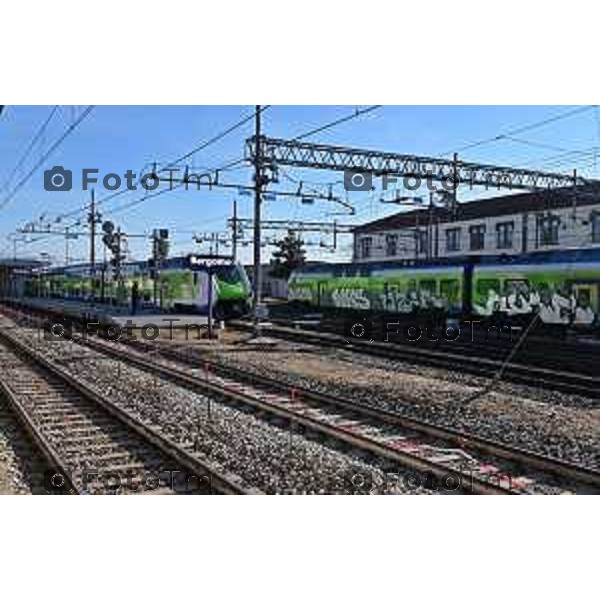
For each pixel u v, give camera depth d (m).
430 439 11.45
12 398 14.23
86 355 22.84
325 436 11.58
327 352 24.23
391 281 40.09
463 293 34.56
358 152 32.09
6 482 9.29
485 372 18.50
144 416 13.02
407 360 21.81
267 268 85.56
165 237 51.25
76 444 11.14
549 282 29.69
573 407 14.18
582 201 48.00
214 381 17.08
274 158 28.62
